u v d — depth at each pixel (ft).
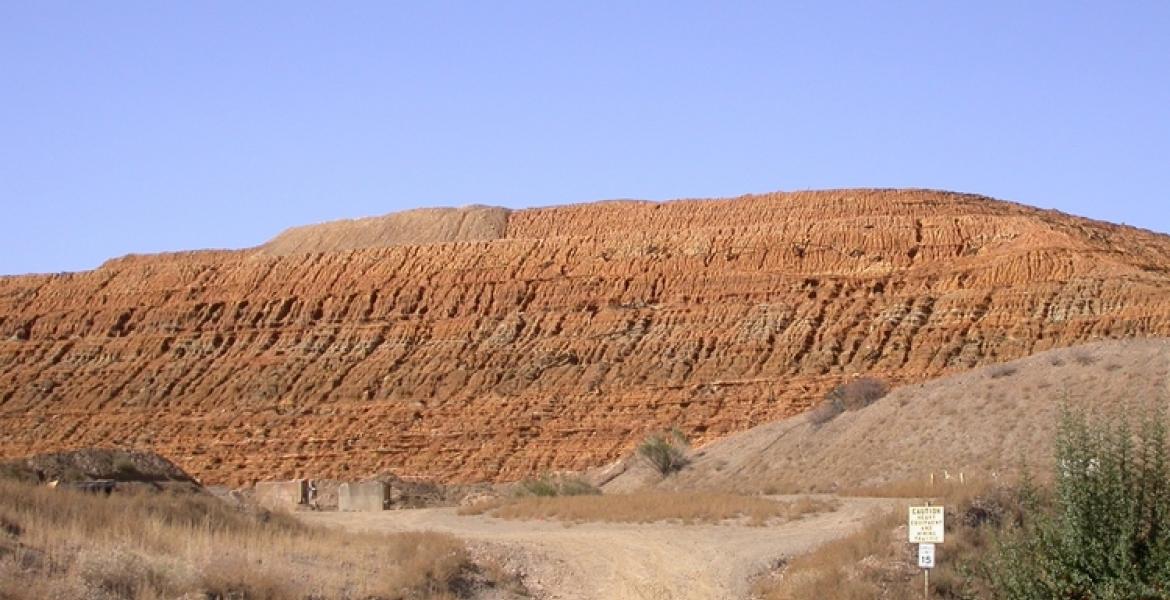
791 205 393.70
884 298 312.91
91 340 375.04
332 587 87.86
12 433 345.72
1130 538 71.67
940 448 165.58
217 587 82.17
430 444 305.12
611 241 359.05
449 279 359.46
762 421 283.59
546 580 103.04
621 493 196.95
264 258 395.96
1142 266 310.24
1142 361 161.58
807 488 172.76
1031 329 286.05
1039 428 157.07
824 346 302.25
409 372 332.60
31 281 408.67
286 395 336.70
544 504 171.63
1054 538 73.26
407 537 115.96
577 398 307.58
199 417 336.70
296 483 235.61
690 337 316.40
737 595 95.96
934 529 82.58
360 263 377.71
